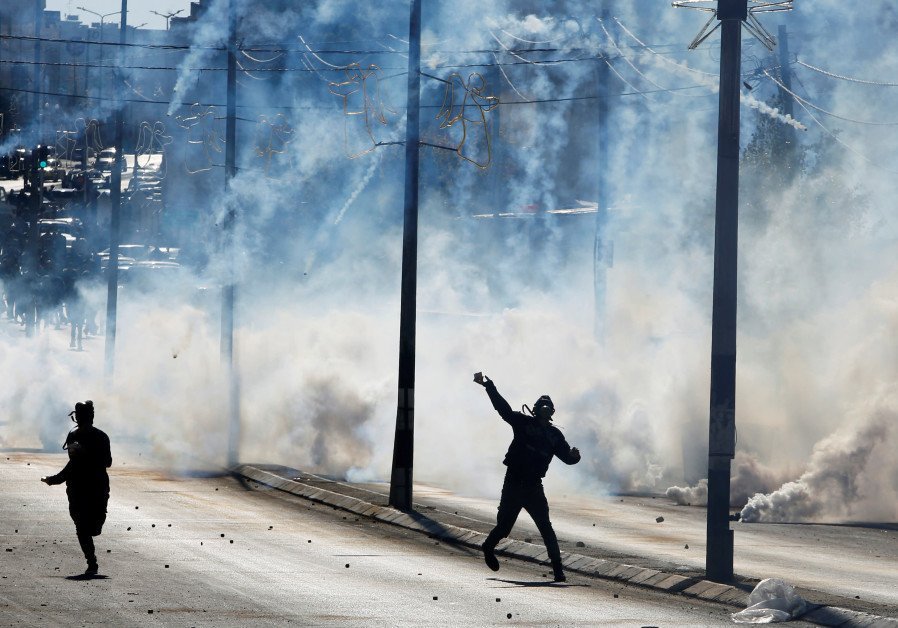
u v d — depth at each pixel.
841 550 58.41
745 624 40.25
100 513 46.28
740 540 61.00
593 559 51.75
